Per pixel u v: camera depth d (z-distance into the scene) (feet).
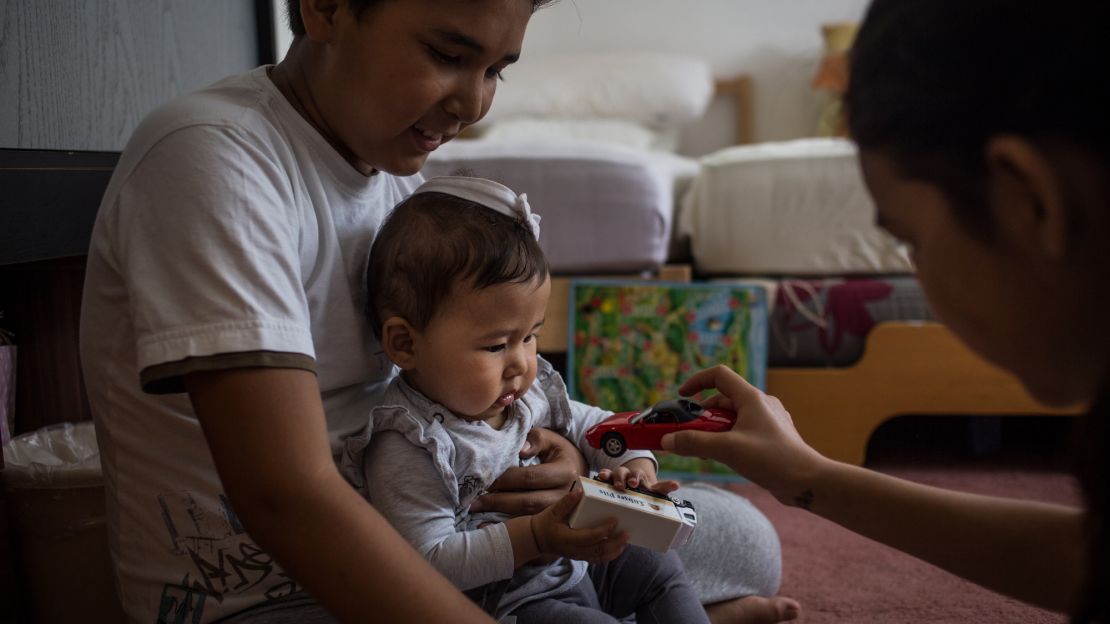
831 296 6.49
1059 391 1.70
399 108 2.51
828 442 6.46
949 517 2.29
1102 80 1.39
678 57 11.37
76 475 3.41
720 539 3.73
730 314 6.29
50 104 3.39
